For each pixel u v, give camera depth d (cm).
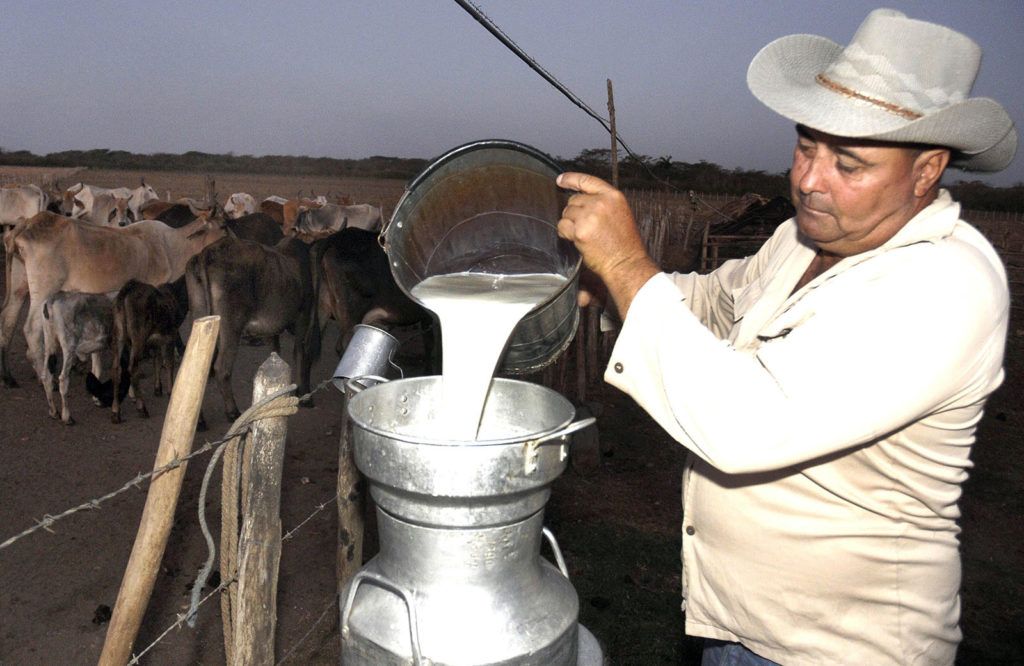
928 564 165
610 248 154
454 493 136
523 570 154
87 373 800
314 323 838
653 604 429
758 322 182
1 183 2616
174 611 409
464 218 201
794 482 165
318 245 838
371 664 152
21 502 527
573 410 151
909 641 166
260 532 218
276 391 212
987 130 140
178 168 7012
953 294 143
